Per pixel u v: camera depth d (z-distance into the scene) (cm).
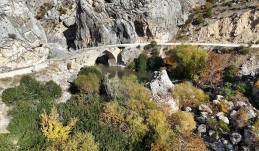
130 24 7225
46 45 5625
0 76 4691
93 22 7419
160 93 4919
